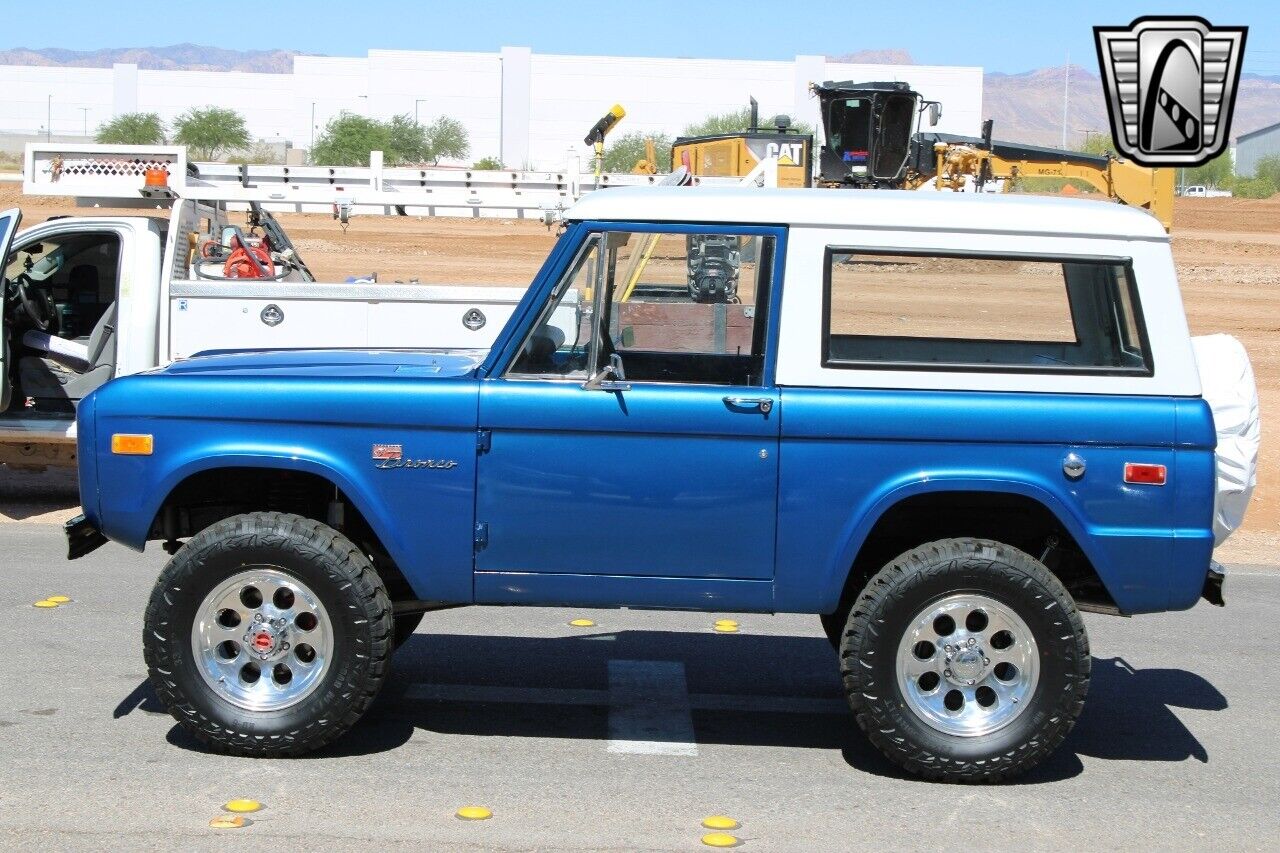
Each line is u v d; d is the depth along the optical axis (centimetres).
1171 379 571
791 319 573
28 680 691
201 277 1131
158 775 568
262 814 530
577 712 668
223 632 584
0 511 1130
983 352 588
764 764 604
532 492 576
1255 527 1198
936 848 519
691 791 570
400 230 3922
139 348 1074
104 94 12300
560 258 580
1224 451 600
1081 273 581
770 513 573
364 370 616
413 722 646
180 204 1143
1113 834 538
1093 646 822
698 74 10031
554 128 10138
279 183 1189
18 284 1091
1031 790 583
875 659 568
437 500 578
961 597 566
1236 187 9694
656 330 582
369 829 520
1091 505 567
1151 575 569
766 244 576
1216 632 857
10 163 8550
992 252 576
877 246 575
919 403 567
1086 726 674
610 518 575
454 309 1107
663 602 582
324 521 636
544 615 856
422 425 575
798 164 2534
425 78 10188
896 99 2559
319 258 3064
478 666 740
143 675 704
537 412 572
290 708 579
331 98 10388
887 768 604
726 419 568
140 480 585
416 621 724
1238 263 3559
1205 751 640
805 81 9938
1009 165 2694
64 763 579
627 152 9138
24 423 1067
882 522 614
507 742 623
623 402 570
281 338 1095
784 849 513
